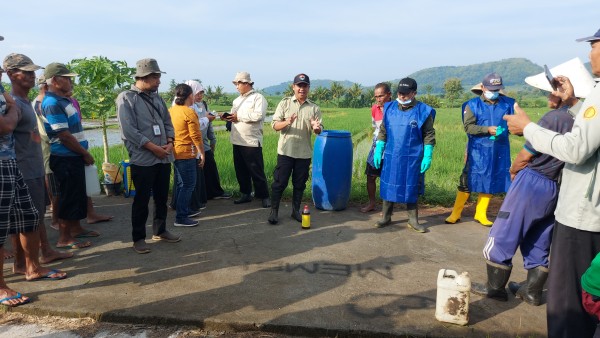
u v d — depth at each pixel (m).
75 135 4.51
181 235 5.05
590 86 2.81
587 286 2.04
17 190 3.47
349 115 40.03
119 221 5.59
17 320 3.16
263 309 3.24
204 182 6.22
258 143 6.21
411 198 5.12
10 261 4.24
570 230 2.40
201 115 6.33
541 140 2.37
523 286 3.54
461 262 4.30
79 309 3.21
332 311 3.22
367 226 5.47
